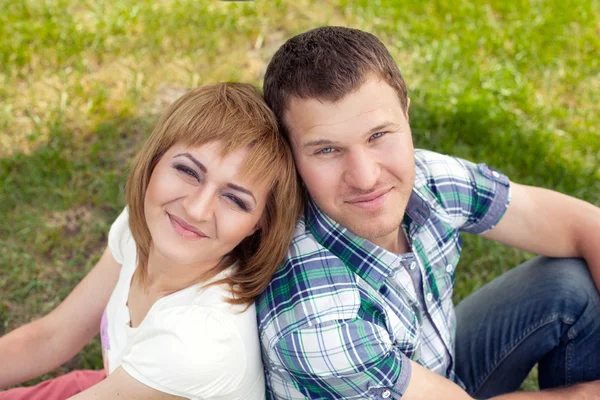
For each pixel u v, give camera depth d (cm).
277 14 387
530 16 391
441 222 163
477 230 174
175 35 366
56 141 305
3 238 272
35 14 372
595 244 168
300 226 152
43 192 286
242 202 134
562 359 175
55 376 234
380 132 134
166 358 129
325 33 139
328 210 142
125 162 304
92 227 278
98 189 291
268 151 135
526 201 172
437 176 166
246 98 140
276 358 139
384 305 146
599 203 294
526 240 174
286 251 147
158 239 140
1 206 280
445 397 142
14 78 337
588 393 160
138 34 366
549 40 375
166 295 148
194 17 377
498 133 318
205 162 132
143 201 146
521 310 177
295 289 140
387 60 137
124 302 158
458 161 172
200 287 144
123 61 352
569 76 354
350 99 130
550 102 342
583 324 169
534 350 177
